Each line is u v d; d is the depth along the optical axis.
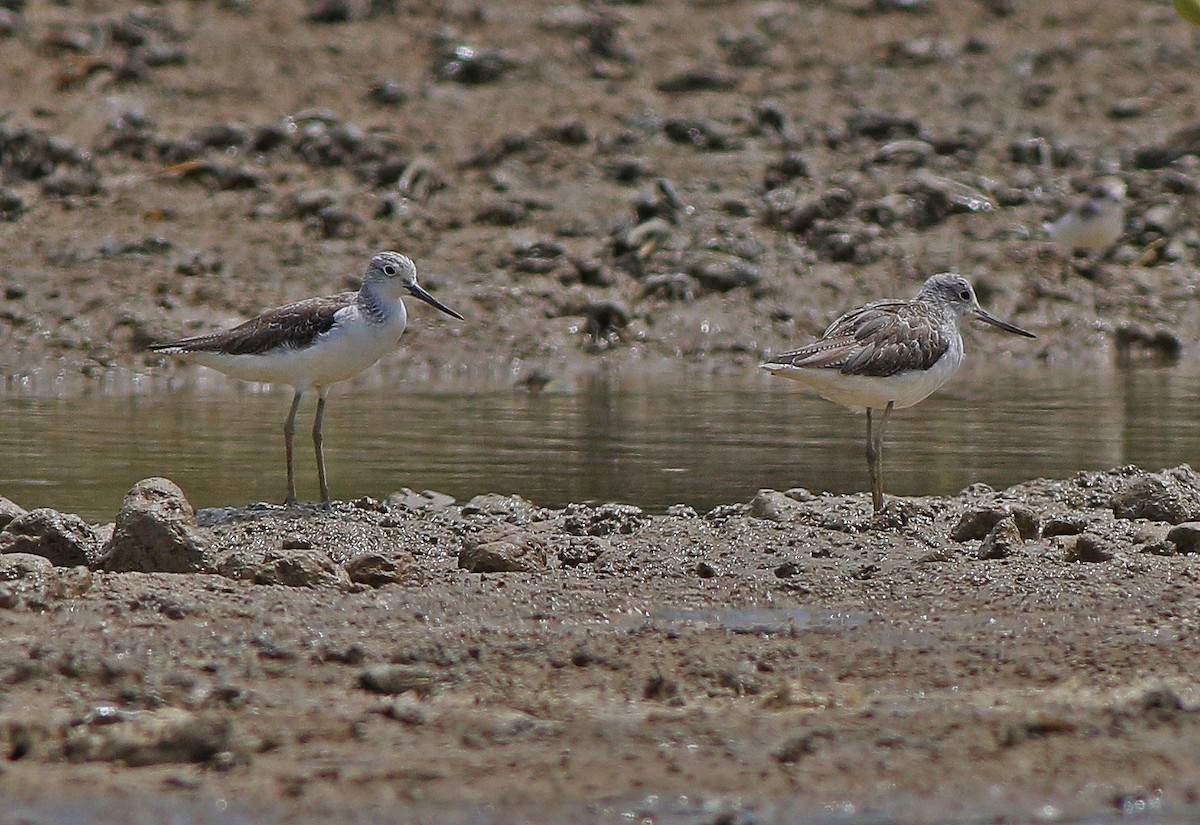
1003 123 28.44
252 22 30.56
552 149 26.59
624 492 14.25
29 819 6.97
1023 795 7.19
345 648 9.16
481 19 31.06
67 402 19.11
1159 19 32.50
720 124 27.44
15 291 22.36
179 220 24.47
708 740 7.79
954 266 24.17
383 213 24.83
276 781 7.33
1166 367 21.80
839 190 25.31
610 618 10.11
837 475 14.95
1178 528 11.61
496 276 23.44
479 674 8.83
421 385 20.67
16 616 9.65
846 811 7.06
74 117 26.86
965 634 9.62
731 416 18.14
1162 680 8.66
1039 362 22.38
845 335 13.59
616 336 22.52
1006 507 12.09
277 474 14.92
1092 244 24.22
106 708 8.11
